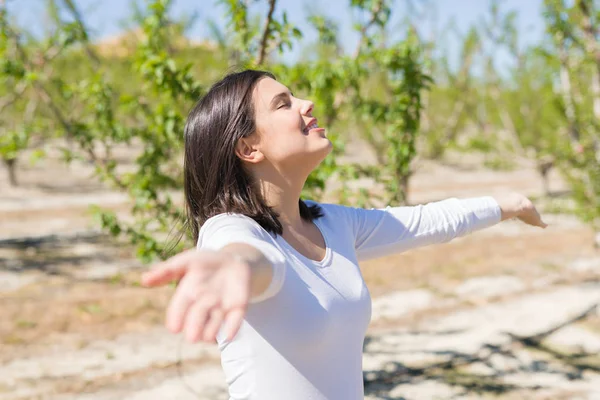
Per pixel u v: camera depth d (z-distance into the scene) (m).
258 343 1.04
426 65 3.91
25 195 15.68
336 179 3.76
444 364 5.03
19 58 4.41
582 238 10.34
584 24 7.16
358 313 1.12
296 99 1.20
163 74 3.48
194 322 0.56
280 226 1.13
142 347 5.46
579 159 7.81
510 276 7.94
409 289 7.37
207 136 1.17
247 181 1.16
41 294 7.11
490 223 1.47
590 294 6.98
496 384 4.62
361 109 4.11
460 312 6.47
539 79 12.78
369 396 4.44
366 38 3.92
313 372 1.06
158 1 3.71
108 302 6.77
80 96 4.34
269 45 3.32
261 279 0.85
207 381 4.72
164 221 4.06
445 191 18.00
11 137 4.31
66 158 4.24
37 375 4.80
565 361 5.07
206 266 0.60
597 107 7.60
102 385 4.62
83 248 9.66
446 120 16.23
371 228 1.34
